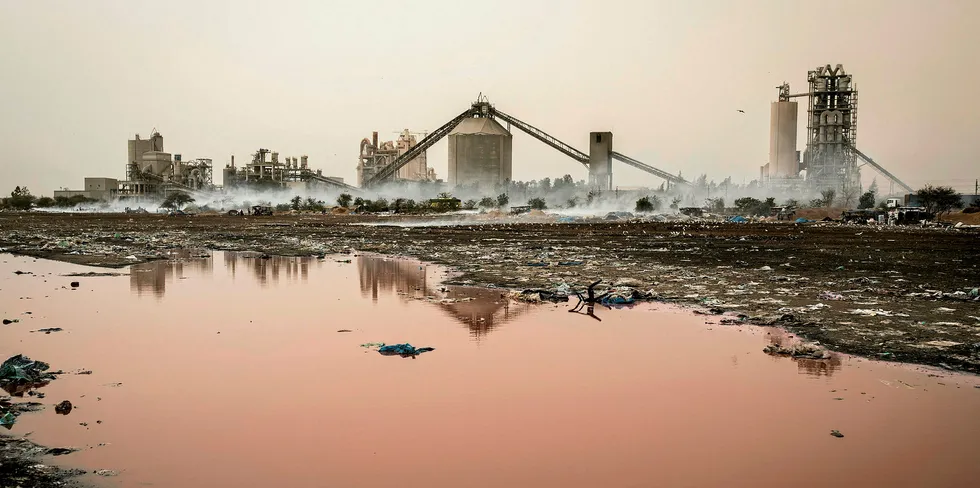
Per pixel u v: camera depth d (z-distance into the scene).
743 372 17.19
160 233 85.44
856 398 15.05
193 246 63.12
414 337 21.48
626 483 10.88
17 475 10.93
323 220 148.62
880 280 34.00
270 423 13.62
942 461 11.68
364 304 28.00
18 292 31.31
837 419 13.77
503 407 14.59
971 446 12.32
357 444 12.54
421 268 42.78
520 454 12.09
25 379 16.45
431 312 26.00
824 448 12.29
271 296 30.34
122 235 77.56
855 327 21.89
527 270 40.06
